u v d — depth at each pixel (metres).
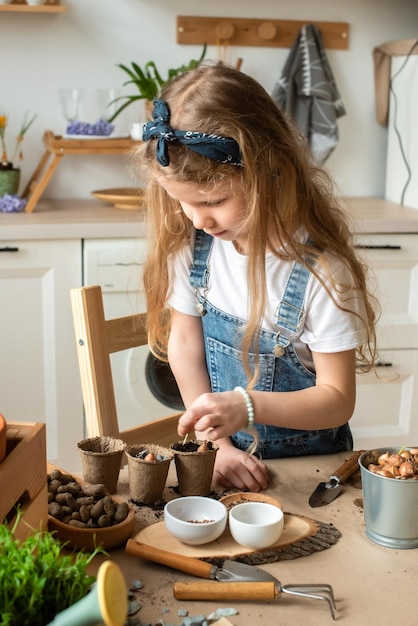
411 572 0.97
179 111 1.21
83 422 2.65
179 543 1.02
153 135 1.20
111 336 1.51
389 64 3.14
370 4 3.14
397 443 2.84
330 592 0.90
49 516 1.02
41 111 2.99
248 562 0.98
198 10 3.03
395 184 3.14
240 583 0.91
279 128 1.28
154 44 3.02
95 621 0.66
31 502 0.94
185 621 0.85
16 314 2.53
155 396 2.69
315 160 1.46
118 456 1.16
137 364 2.64
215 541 1.03
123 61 3.01
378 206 3.03
